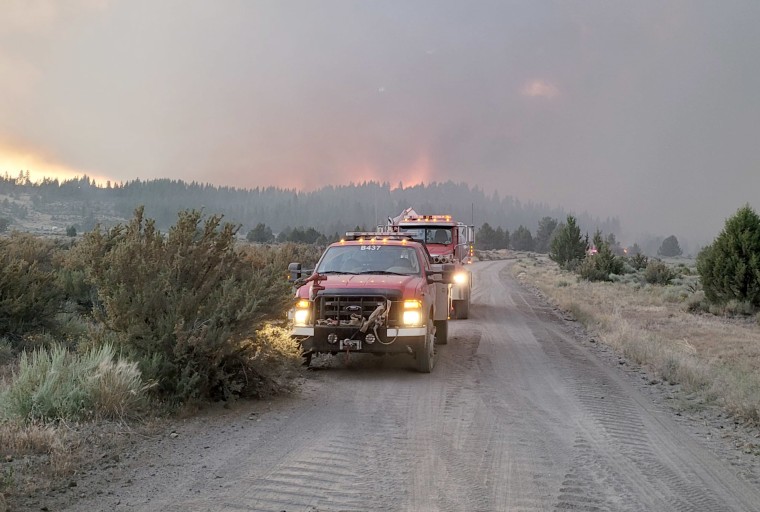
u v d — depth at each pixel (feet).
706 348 45.34
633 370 35.96
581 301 76.43
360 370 33.50
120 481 16.22
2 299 33.19
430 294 34.91
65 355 24.59
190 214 26.84
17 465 16.48
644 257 163.53
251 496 15.49
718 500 16.30
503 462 18.74
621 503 15.80
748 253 68.49
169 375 24.20
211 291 26.00
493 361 37.06
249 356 26.05
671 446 21.25
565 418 24.34
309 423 22.68
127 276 25.12
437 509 15.01
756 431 23.66
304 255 90.07
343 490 16.08
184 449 19.17
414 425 22.68
